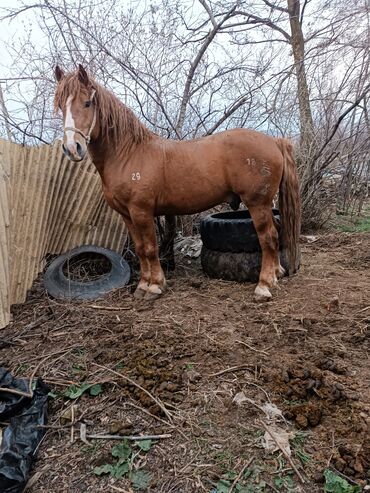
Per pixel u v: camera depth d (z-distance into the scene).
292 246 3.04
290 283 3.15
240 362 2.09
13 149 3.02
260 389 1.88
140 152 2.74
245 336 2.35
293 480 1.43
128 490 1.45
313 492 1.38
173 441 1.64
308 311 2.64
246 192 2.69
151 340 2.35
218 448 1.58
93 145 2.74
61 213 3.53
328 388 1.81
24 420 1.75
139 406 1.85
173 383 1.96
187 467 1.52
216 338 2.33
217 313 2.68
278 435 1.60
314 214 5.28
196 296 3.00
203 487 1.43
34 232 3.27
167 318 2.63
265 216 2.76
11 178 3.00
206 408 1.80
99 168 2.86
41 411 1.82
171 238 3.62
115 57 4.28
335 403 1.75
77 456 1.62
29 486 1.51
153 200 2.79
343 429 1.60
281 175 2.75
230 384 1.93
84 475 1.54
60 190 3.44
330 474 1.42
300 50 5.07
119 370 2.11
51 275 3.26
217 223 3.19
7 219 2.94
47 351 2.41
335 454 1.50
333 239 4.73
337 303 2.68
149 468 1.53
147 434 1.69
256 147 2.61
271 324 2.47
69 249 3.65
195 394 1.88
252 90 4.53
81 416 1.83
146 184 2.72
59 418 1.84
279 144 2.77
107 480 1.50
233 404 1.80
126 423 1.74
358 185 6.27
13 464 1.52
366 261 3.80
